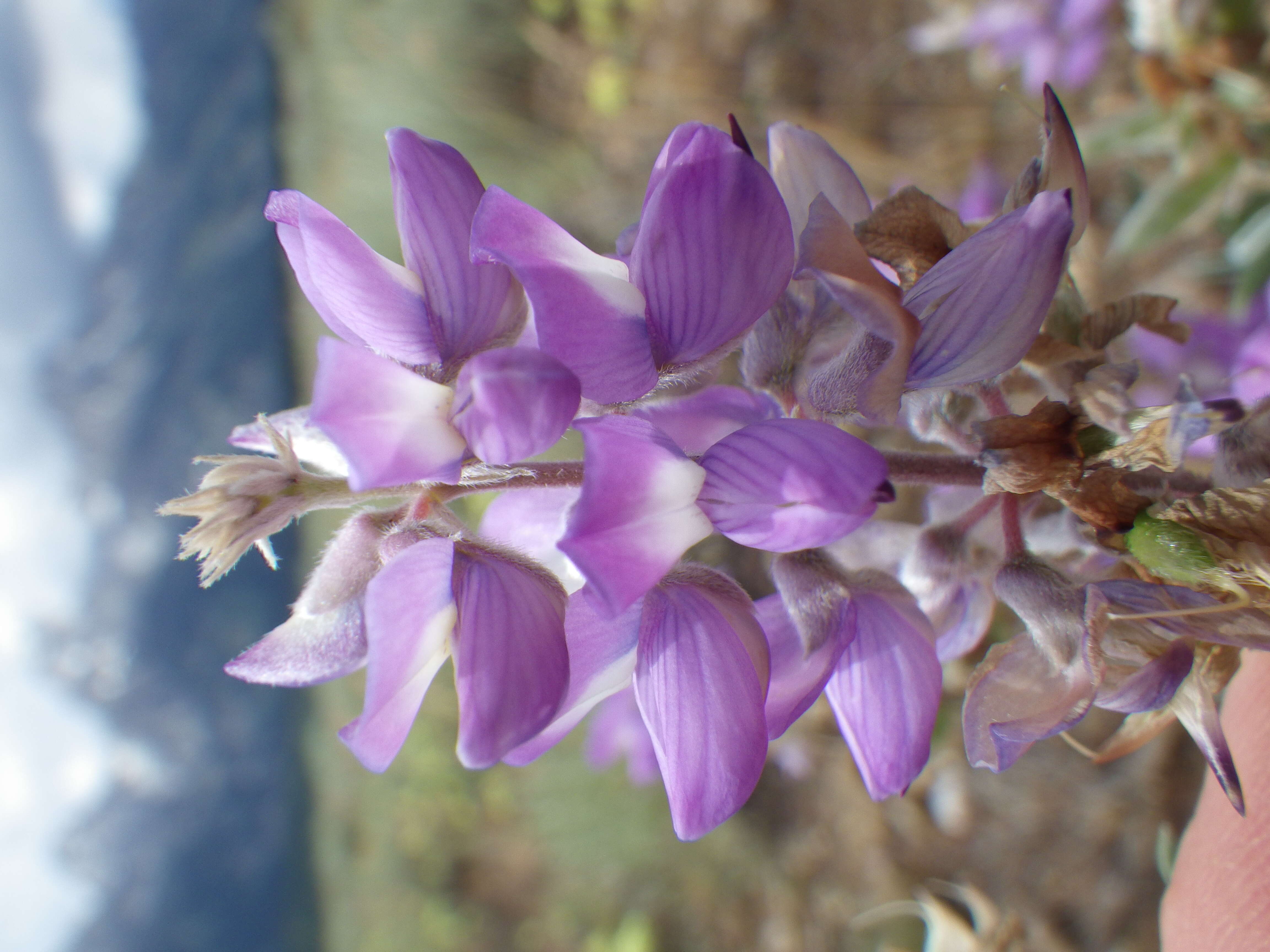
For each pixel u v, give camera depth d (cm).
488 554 5
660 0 25
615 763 25
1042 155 5
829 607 5
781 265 5
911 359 5
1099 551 5
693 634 5
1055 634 5
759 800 22
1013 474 5
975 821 19
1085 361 5
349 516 5
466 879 28
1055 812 18
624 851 25
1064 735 5
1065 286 5
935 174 20
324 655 5
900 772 5
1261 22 9
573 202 26
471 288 5
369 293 5
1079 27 14
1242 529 5
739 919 23
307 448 5
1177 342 5
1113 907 17
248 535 5
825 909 21
